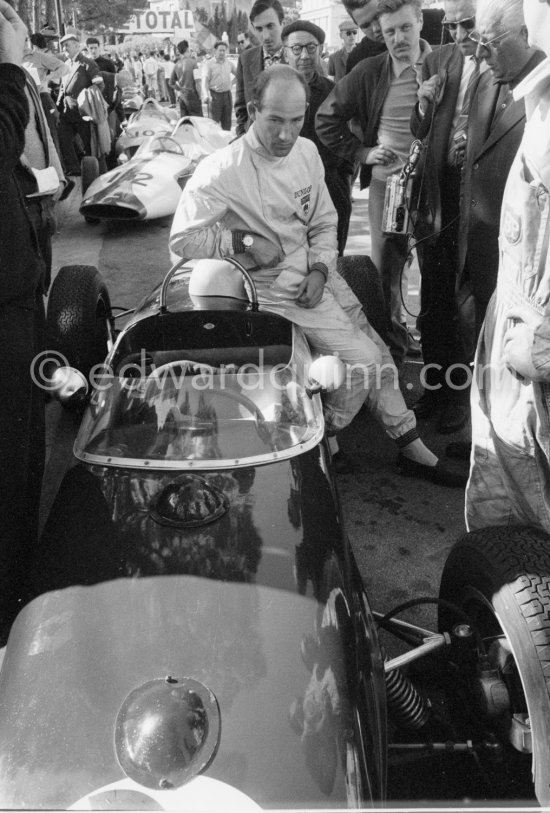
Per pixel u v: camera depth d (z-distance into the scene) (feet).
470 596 6.79
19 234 8.10
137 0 109.40
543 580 6.03
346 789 4.79
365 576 9.77
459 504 11.30
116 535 6.18
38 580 6.05
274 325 8.98
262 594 5.61
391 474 12.11
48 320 11.68
